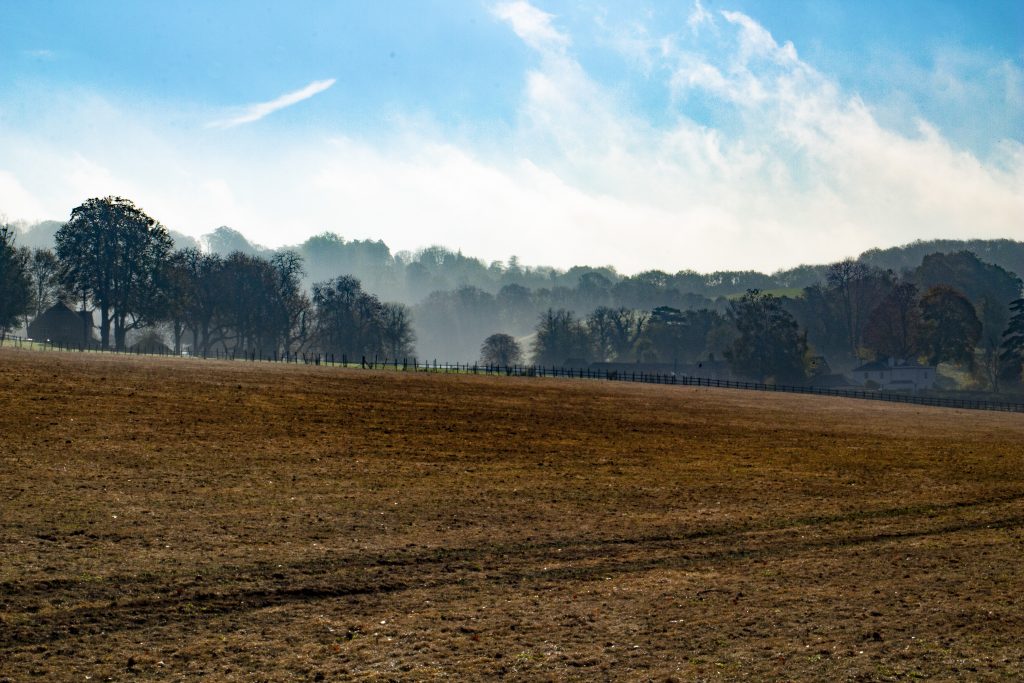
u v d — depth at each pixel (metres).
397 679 14.47
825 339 188.25
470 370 113.69
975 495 33.31
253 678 14.28
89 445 30.97
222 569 19.36
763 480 34.78
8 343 101.69
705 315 194.12
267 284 140.12
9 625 15.67
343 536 22.69
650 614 18.05
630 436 46.59
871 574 21.52
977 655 16.00
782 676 14.93
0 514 21.78
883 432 59.31
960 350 148.25
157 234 118.75
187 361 80.38
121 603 17.05
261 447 33.91
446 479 30.84
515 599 18.80
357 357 151.25
